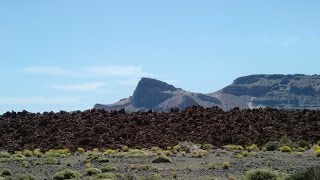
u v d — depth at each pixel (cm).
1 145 6078
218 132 6203
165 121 6919
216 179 3138
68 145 5903
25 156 5262
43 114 7662
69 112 7788
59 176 3344
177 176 3394
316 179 2317
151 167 3859
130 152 5166
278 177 2902
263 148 5325
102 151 5584
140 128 6650
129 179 3200
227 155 4881
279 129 6169
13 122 7031
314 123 6247
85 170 3791
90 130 6538
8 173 3619
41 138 6325
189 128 6500
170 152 5100
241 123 6531
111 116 7356
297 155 4656
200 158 4653
